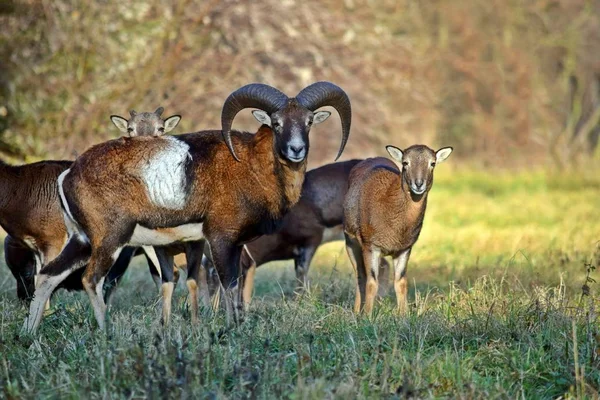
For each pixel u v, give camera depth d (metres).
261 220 26.17
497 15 97.19
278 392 18.52
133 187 24.59
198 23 63.81
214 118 65.62
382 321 24.02
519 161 94.75
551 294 27.19
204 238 25.81
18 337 23.06
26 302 28.33
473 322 23.52
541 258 36.12
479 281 28.59
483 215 55.19
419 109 88.62
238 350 20.77
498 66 96.62
